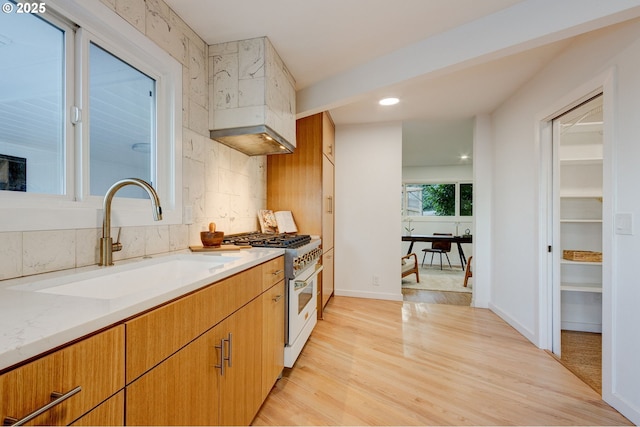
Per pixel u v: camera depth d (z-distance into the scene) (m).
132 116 1.49
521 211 2.62
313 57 2.15
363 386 1.80
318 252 2.50
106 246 1.16
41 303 0.70
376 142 3.76
